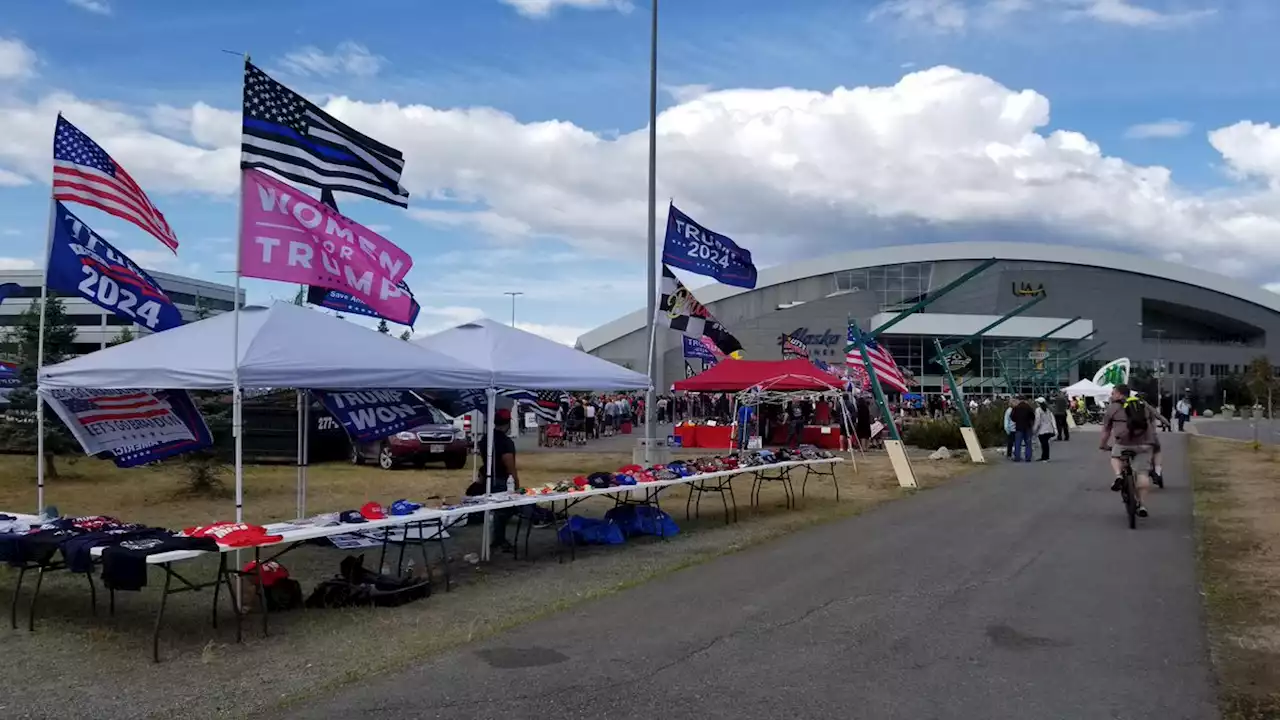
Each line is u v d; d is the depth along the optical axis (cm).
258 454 2284
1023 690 568
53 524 794
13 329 2255
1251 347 10519
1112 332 9644
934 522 1299
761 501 1561
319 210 877
